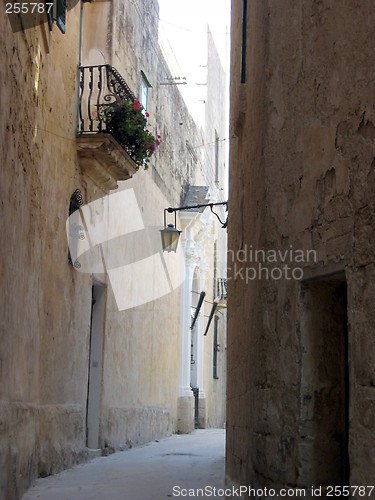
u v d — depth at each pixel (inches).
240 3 352.5
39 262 354.3
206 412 991.6
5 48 237.9
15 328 279.9
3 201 242.5
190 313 884.0
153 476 390.0
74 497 308.5
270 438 213.2
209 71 1064.2
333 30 186.1
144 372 670.5
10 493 267.7
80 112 482.0
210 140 1082.7
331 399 195.0
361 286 164.4
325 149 187.6
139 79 657.6
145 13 681.0
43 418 392.2
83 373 484.4
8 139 249.1
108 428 548.4
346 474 192.1
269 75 229.9
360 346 162.2
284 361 205.5
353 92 173.3
